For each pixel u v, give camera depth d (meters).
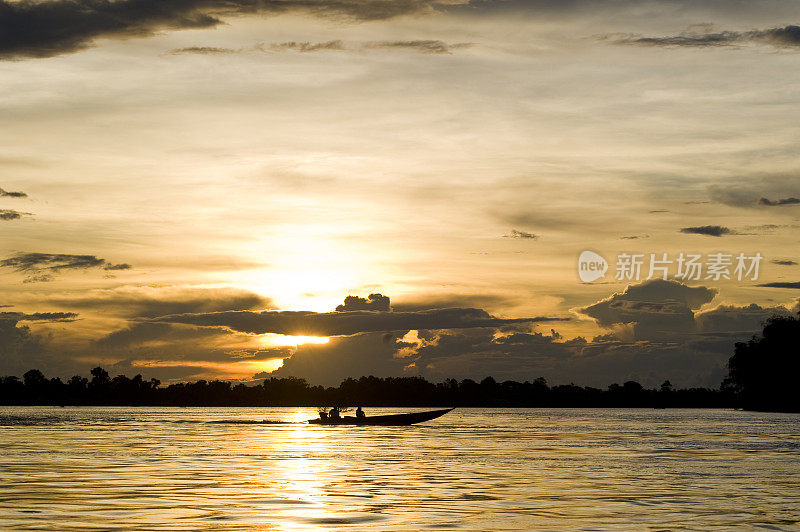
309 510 31.84
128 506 32.66
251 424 121.00
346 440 77.62
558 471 47.47
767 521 30.06
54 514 30.72
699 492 37.81
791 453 62.47
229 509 31.98
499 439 81.44
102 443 71.56
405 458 56.34
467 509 32.28
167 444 70.69
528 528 28.38
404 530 27.97
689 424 128.50
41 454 58.56
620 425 125.00
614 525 29.03
